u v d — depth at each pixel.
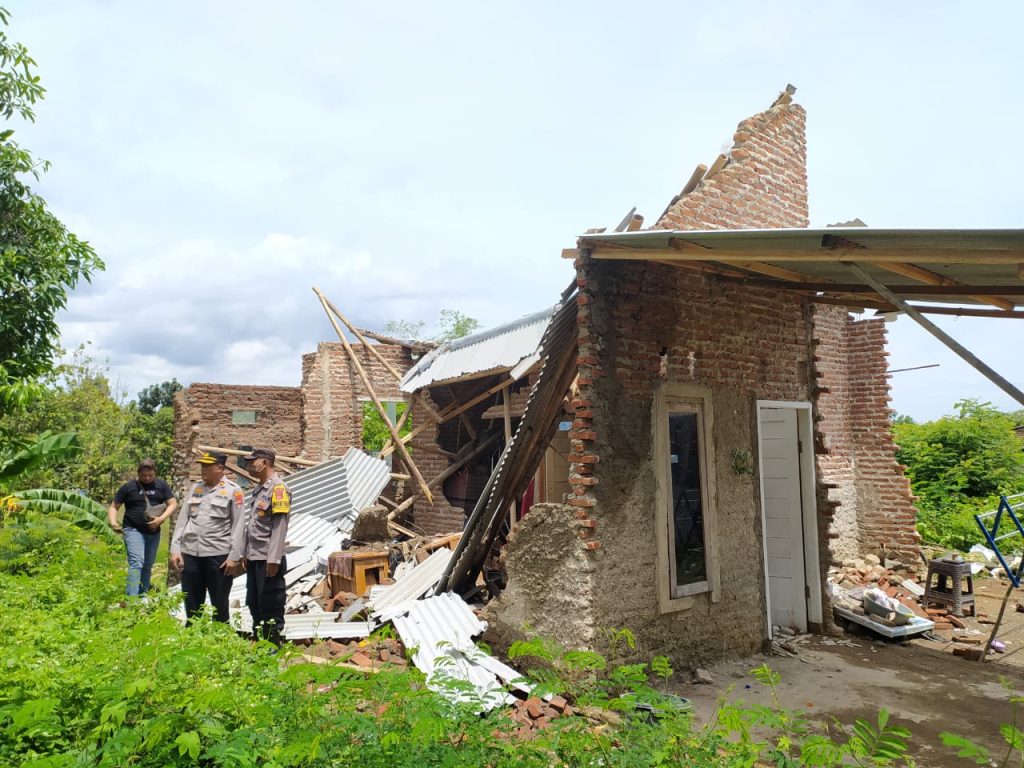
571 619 6.11
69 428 19.72
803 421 8.44
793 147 8.83
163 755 3.07
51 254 9.80
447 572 8.04
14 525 9.91
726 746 3.41
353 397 17.59
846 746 3.29
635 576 6.43
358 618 7.89
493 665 6.09
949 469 15.79
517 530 6.69
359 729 3.19
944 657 7.48
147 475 8.12
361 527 10.00
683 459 7.08
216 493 7.28
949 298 6.12
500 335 12.02
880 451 12.85
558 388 7.32
